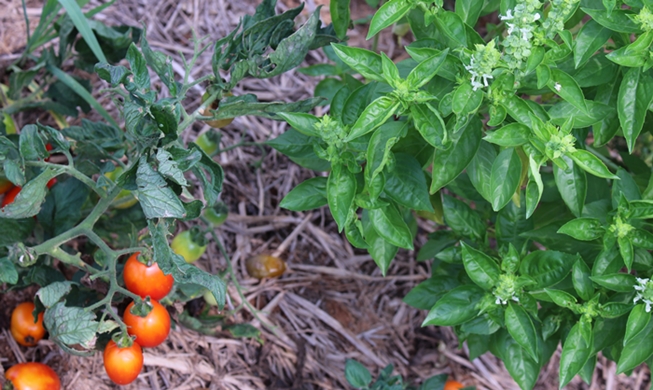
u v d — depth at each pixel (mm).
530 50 465
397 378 640
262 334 706
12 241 577
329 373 705
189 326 669
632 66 487
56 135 520
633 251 521
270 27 553
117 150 622
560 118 503
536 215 632
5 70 739
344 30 592
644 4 478
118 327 574
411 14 562
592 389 738
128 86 497
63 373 632
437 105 525
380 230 528
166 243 487
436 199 613
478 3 511
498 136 479
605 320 543
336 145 499
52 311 522
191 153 498
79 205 600
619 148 702
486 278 532
